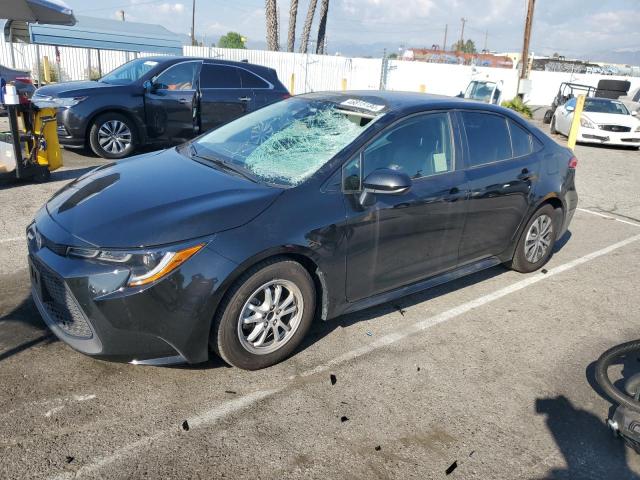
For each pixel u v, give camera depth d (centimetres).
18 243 506
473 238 430
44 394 294
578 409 320
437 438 286
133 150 936
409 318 414
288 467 258
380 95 415
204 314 291
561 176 502
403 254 379
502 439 289
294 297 329
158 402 295
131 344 287
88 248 286
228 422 284
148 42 1788
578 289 494
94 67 2362
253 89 985
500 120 456
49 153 735
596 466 276
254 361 323
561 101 2083
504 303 454
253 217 305
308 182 332
